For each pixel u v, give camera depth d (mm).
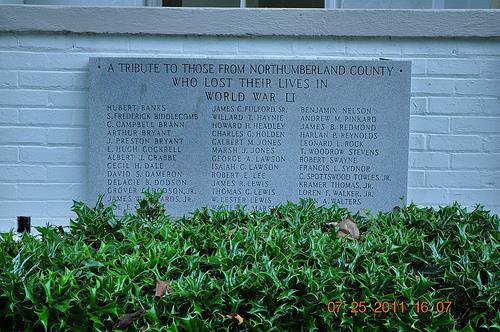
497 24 3309
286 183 3361
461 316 1758
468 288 1745
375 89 3324
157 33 3342
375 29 3326
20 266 1758
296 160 3355
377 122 3336
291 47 3361
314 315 1695
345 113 3336
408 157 3359
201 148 3354
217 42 3363
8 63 3340
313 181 3363
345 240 2029
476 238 2168
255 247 1949
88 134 3363
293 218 2326
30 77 3348
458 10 3311
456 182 3379
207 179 3361
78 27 3326
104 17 3328
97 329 1623
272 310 1688
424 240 2146
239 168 3359
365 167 3354
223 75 3324
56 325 1632
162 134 3348
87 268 1810
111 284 1709
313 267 1862
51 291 1647
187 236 2154
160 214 2398
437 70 3348
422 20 3318
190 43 3367
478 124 3359
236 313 1680
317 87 3322
